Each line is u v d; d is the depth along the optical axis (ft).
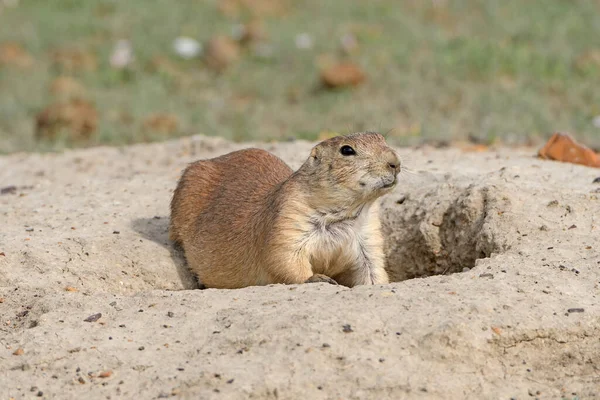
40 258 35.37
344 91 77.97
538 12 92.79
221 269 35.96
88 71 84.53
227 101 77.71
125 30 93.66
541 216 35.96
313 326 26.86
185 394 24.66
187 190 38.34
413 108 71.72
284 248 33.06
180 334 27.84
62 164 53.83
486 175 41.75
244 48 89.76
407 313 27.48
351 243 34.50
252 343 26.61
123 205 42.93
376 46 87.10
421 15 96.12
